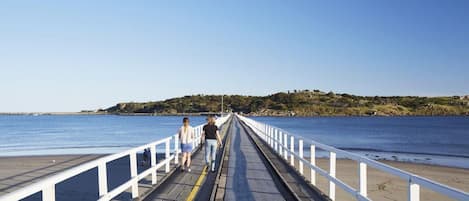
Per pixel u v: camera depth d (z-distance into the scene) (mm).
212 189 11883
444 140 63938
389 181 21312
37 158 31188
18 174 22141
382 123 143000
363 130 95312
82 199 14922
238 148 25266
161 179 13453
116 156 8727
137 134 75375
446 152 43281
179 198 10641
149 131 86562
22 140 61125
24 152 39906
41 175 21766
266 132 27844
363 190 7816
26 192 4676
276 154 21031
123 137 66625
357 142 59281
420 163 31516
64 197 15227
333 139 65688
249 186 12508
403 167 28766
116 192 8414
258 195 11180
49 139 63125
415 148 48750
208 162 15477
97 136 70125
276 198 10797
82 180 18578
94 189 16609
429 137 71500
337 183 9516
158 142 13273
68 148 44812
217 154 21656
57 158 31141
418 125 125375
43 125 134500
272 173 15172
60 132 85812
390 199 17234
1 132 87375
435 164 30969
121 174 20188
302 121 165500
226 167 16812
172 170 15492
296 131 90000
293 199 10633
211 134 15445
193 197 10766
